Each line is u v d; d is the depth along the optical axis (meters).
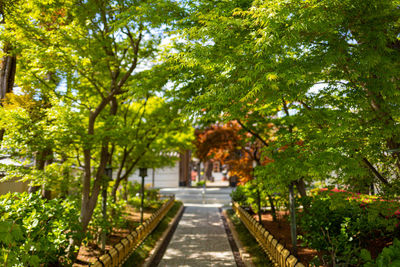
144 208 20.22
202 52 5.67
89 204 9.61
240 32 6.02
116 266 7.66
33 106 8.59
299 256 8.54
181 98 9.11
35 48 8.28
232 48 6.11
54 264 7.05
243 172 15.09
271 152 8.05
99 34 10.13
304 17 4.85
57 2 8.27
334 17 5.08
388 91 5.46
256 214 16.92
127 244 8.66
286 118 8.10
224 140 14.38
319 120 6.07
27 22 8.31
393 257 3.83
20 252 4.27
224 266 9.08
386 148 6.86
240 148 14.80
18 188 12.87
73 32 9.15
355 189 8.07
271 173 8.17
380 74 5.48
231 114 6.58
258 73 5.18
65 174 10.34
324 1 4.83
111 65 10.19
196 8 7.16
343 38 5.63
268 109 6.58
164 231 13.93
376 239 8.23
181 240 12.68
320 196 8.16
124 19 7.64
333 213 7.73
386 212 6.52
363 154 6.40
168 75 8.23
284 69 4.98
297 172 6.99
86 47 9.49
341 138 6.14
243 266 9.04
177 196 33.41
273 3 4.92
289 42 5.07
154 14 7.27
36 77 8.80
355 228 7.39
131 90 8.62
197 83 7.49
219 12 5.98
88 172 9.78
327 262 6.98
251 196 15.55
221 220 18.16
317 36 5.74
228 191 38.53
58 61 8.64
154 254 10.14
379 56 5.22
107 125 9.80
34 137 8.28
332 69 6.40
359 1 5.04
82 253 9.51
